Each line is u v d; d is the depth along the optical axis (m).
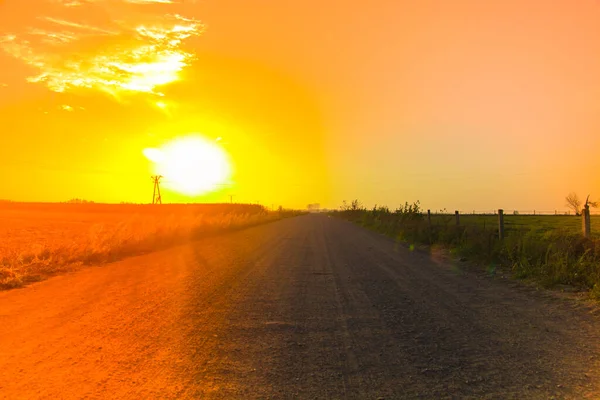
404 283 10.66
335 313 7.66
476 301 8.55
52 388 4.40
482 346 5.75
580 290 9.19
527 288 9.77
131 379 4.66
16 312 7.64
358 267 13.51
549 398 4.15
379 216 43.06
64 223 43.81
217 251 18.53
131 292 9.48
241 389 4.41
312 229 38.66
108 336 6.23
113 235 18.89
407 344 5.89
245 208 96.12
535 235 13.91
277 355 5.46
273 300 8.73
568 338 6.04
